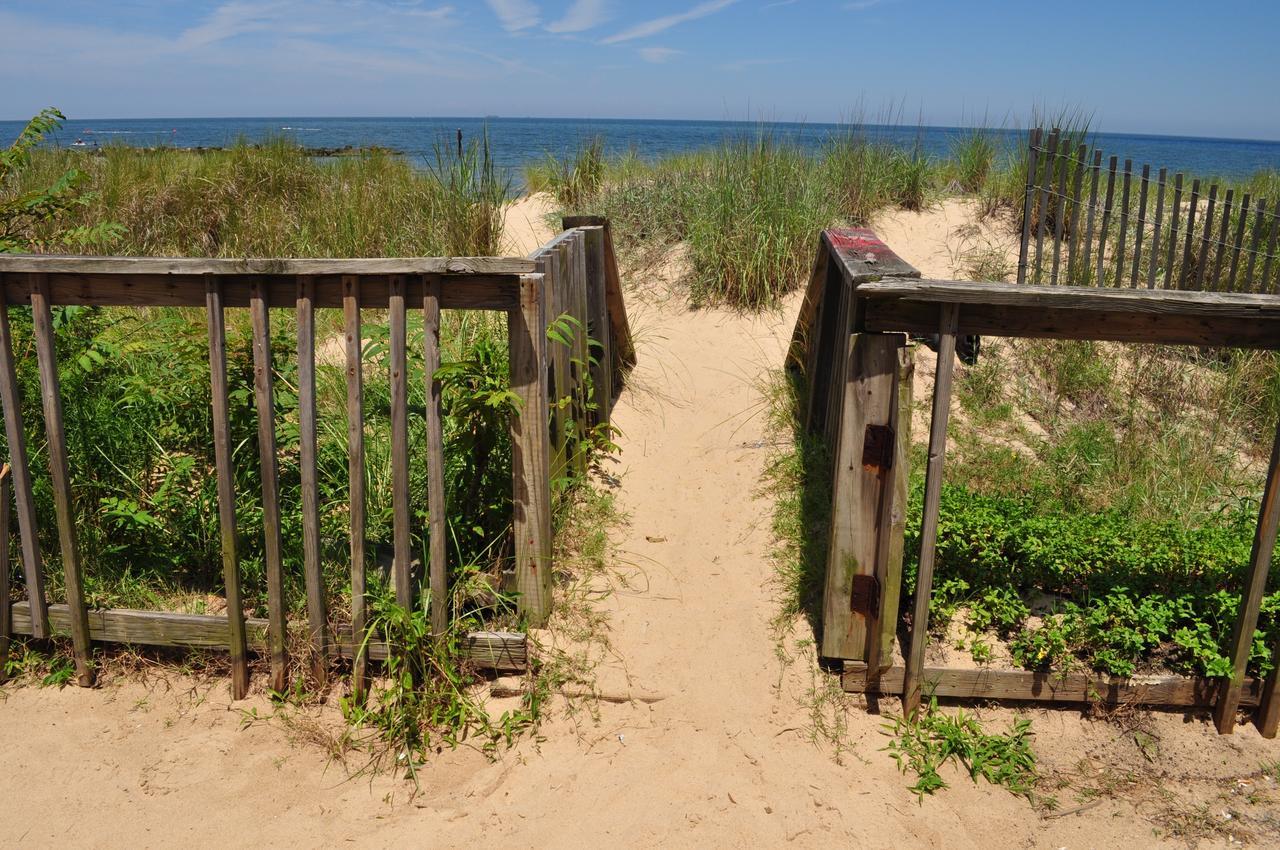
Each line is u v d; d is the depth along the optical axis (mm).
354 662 3592
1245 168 33219
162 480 4488
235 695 3643
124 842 2979
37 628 3750
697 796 3156
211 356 3398
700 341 7508
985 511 4262
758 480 5332
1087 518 4449
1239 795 3211
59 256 3363
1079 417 6422
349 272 3283
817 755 3354
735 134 9828
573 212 9781
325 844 2967
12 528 4109
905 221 9242
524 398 3590
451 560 4074
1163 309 3055
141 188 9641
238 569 3572
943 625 3881
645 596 4254
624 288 8445
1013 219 9055
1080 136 9219
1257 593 3285
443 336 6379
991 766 3301
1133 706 3533
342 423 5012
